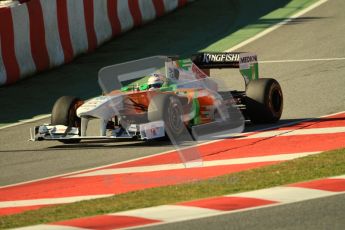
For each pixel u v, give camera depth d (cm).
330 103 5441
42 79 6756
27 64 6756
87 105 4547
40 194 3697
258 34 7912
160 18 8662
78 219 3070
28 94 6394
